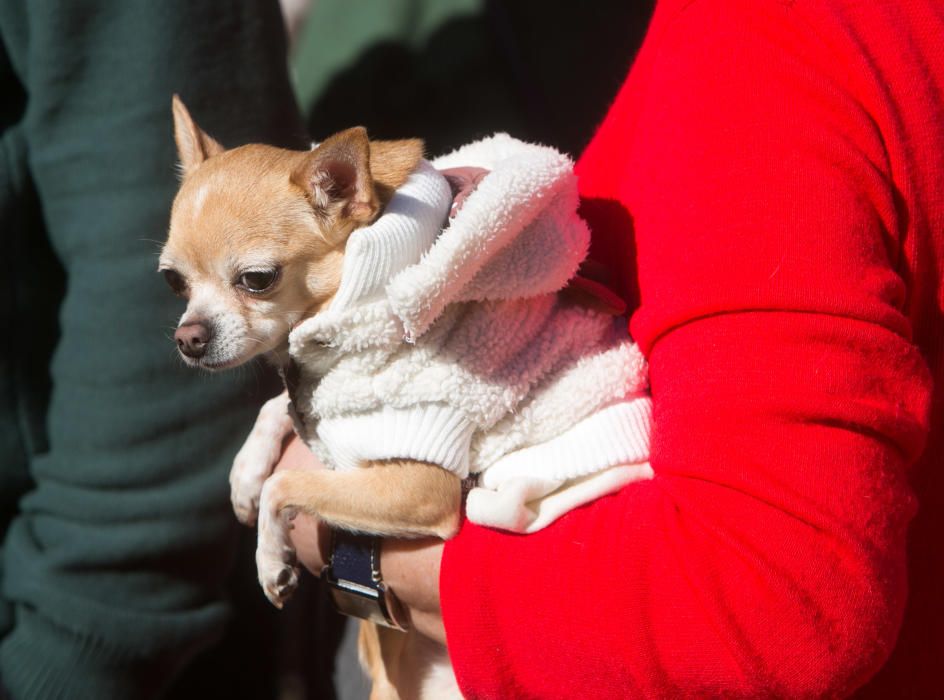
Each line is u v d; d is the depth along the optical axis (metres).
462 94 2.98
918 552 1.25
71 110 1.88
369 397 1.41
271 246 1.57
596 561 1.19
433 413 1.39
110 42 1.87
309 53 3.32
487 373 1.40
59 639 1.85
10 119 1.96
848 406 1.07
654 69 1.39
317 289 1.59
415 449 1.39
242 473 1.73
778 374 1.10
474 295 1.35
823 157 1.13
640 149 1.38
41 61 1.85
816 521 1.06
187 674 2.58
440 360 1.39
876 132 1.15
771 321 1.11
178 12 1.88
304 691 2.72
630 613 1.14
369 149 1.42
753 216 1.14
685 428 1.16
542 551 1.26
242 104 1.97
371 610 1.53
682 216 1.21
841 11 1.19
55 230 1.93
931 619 1.24
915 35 1.17
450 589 1.28
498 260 1.35
